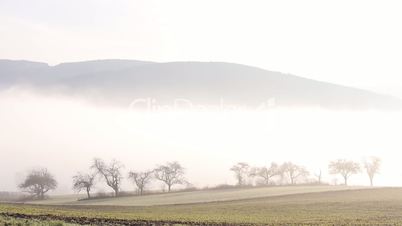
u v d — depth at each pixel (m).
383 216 66.06
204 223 56.06
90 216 58.88
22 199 145.38
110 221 53.44
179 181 153.38
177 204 101.50
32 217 50.62
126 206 96.50
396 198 93.12
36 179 150.38
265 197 108.38
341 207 79.62
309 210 76.62
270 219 62.75
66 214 59.41
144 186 145.12
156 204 102.81
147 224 52.12
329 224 57.00
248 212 75.62
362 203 84.81
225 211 78.38
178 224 53.16
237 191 129.25
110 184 140.38
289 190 124.31
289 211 75.94
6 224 38.78
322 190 119.44
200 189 144.75
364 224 57.09
